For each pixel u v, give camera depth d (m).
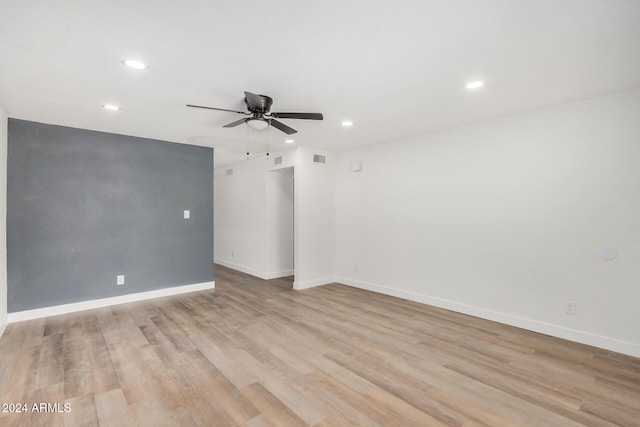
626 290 2.87
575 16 1.78
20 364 2.65
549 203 3.30
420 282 4.48
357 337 3.22
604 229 2.98
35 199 3.86
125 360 2.72
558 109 3.24
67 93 2.90
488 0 1.65
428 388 2.30
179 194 5.02
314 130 4.22
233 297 4.77
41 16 1.76
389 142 4.86
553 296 3.28
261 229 6.19
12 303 3.70
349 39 2.03
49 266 3.95
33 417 1.97
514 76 2.57
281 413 2.01
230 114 3.51
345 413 2.01
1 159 3.37
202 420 1.94
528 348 2.97
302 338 3.20
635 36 1.98
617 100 2.91
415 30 1.93
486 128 3.78
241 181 6.83
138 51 2.17
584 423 1.93
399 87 2.79
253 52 2.19
